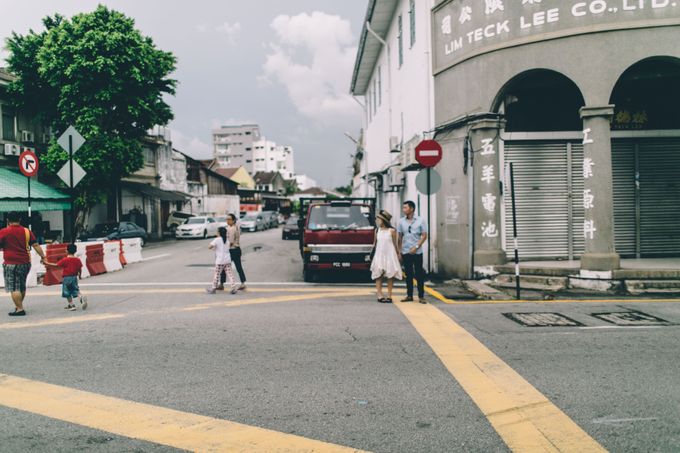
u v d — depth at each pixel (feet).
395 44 66.69
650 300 30.42
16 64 77.00
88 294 35.53
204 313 27.84
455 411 13.97
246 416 13.75
